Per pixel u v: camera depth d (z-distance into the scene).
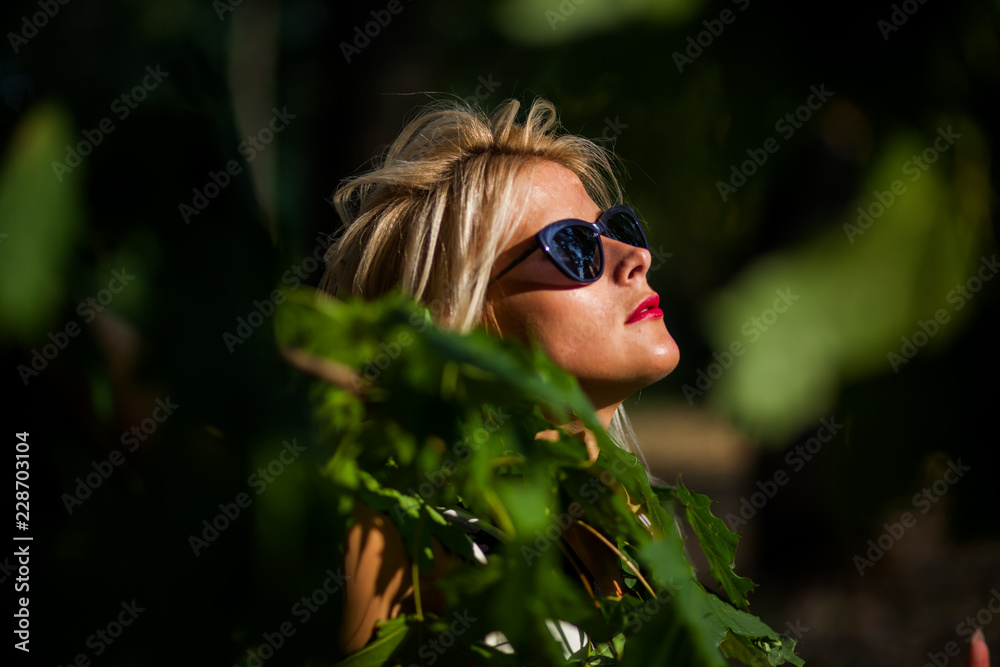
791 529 11.36
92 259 1.15
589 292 2.39
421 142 2.85
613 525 1.75
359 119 8.28
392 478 1.57
